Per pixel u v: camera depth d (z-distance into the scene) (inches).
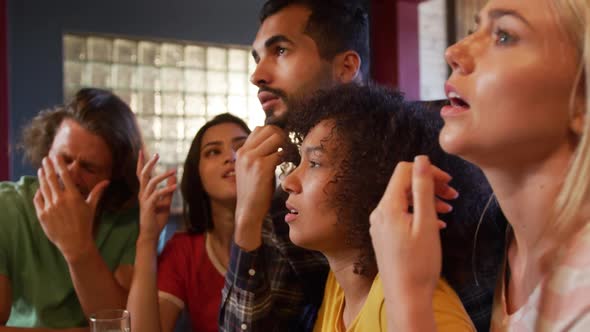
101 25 130.8
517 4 17.8
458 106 19.1
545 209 19.1
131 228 54.7
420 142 26.1
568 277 17.6
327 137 25.9
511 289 22.0
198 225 52.5
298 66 39.6
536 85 17.3
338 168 25.3
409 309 16.9
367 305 24.0
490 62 18.1
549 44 17.2
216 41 141.9
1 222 50.5
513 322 20.4
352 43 42.1
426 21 146.0
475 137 18.2
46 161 47.0
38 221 51.6
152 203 47.2
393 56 140.6
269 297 32.8
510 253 22.5
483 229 25.8
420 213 17.4
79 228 46.3
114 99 53.8
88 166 50.7
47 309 51.1
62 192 46.3
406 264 17.2
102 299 47.5
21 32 123.5
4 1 109.0
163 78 137.8
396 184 18.5
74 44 130.1
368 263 25.5
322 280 33.8
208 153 51.4
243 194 32.9
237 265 32.8
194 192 52.2
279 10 40.5
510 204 20.3
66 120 51.5
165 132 137.8
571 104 17.3
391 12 140.9
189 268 50.5
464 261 25.6
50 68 126.3
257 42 41.6
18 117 123.4
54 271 51.4
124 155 52.7
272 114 40.6
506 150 18.3
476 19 20.0
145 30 134.8
